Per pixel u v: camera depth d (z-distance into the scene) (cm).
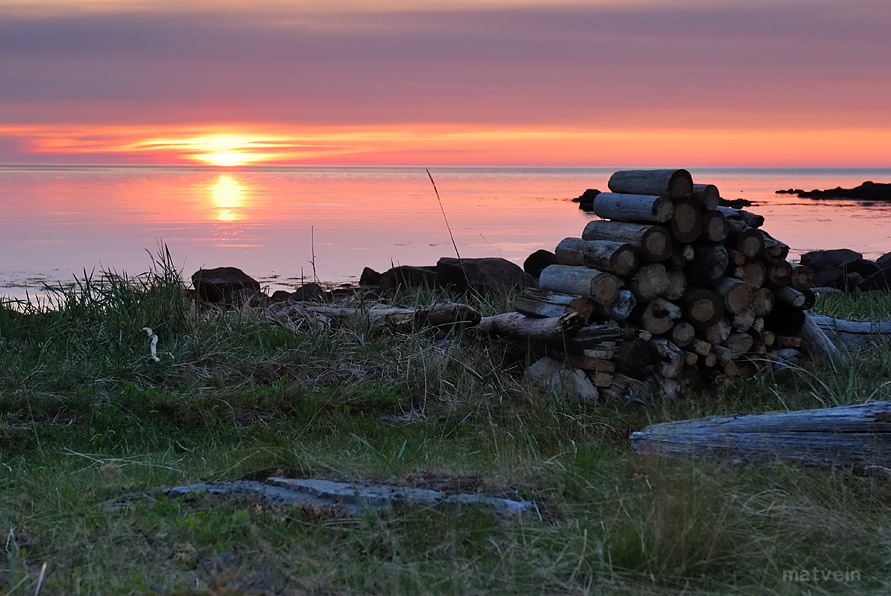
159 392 850
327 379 914
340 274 2753
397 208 7406
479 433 784
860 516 497
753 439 594
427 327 1030
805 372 908
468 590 407
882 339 1023
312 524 485
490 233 4616
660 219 876
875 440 570
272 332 1027
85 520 487
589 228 945
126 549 440
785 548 455
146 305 1027
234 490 545
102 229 4744
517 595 407
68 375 865
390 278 1462
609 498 536
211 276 1436
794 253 3278
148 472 642
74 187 13050
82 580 397
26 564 424
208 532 455
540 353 957
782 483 544
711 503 491
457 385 902
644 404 837
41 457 695
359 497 512
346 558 440
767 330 970
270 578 407
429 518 489
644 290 877
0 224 5081
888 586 416
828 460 573
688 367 902
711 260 903
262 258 3300
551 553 452
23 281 2438
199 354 948
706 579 424
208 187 13775
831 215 6469
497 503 513
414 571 417
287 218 5916
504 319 979
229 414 811
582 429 778
